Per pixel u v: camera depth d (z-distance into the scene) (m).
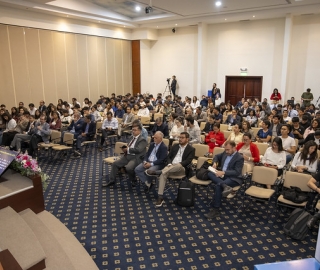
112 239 3.70
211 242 3.63
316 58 12.23
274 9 11.62
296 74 12.73
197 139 6.57
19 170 3.72
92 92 14.26
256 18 12.82
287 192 3.90
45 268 2.61
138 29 15.51
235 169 4.46
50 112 9.77
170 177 4.77
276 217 4.21
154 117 10.32
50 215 3.66
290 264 2.52
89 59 13.86
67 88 13.05
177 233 3.84
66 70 12.89
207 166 4.76
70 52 12.94
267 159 5.00
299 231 3.62
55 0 9.94
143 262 3.25
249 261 3.25
